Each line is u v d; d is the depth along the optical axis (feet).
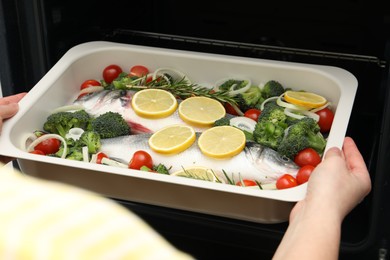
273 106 3.58
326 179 2.16
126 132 3.50
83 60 3.98
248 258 3.66
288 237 1.79
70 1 4.02
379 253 3.24
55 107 3.71
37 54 3.80
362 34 4.24
